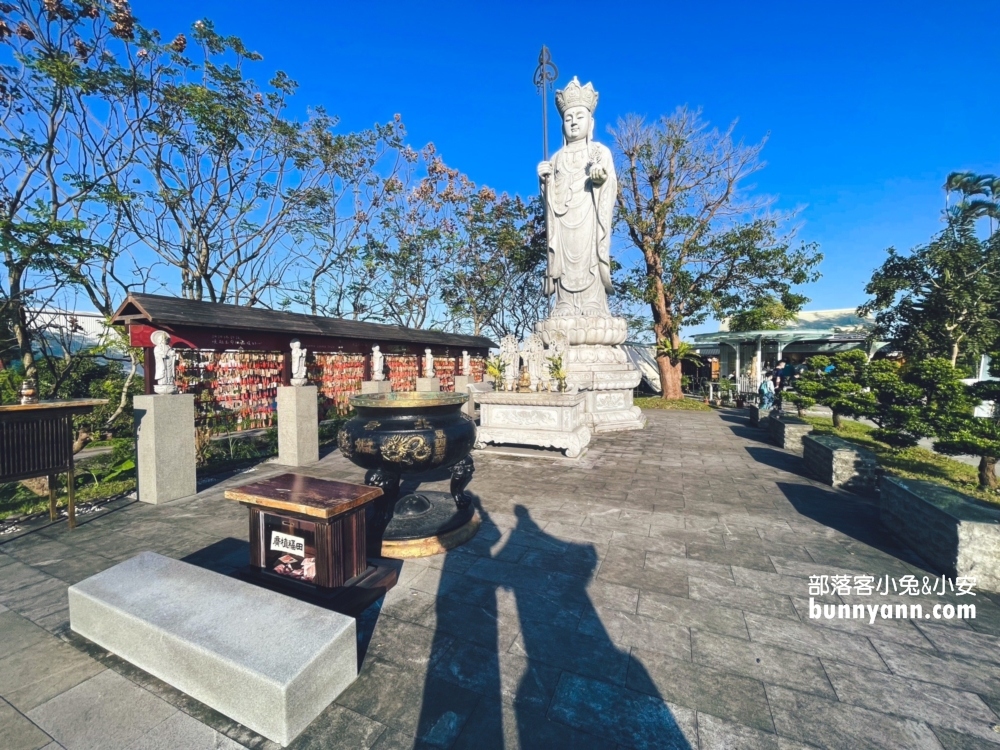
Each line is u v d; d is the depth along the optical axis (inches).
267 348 326.3
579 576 141.6
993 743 80.6
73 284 349.7
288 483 131.9
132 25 362.0
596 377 433.1
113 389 356.2
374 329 436.8
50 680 96.7
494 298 848.9
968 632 113.8
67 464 183.9
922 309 589.0
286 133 497.0
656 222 686.5
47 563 153.2
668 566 148.6
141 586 110.3
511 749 79.4
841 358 401.4
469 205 761.0
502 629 114.3
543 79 473.4
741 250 655.8
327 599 112.2
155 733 83.4
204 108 405.1
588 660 102.9
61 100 349.1
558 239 487.5
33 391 176.2
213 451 290.2
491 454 317.7
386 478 157.9
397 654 105.0
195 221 486.6
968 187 570.9
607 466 285.7
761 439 388.5
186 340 271.7
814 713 87.8
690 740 81.5
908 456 340.5
